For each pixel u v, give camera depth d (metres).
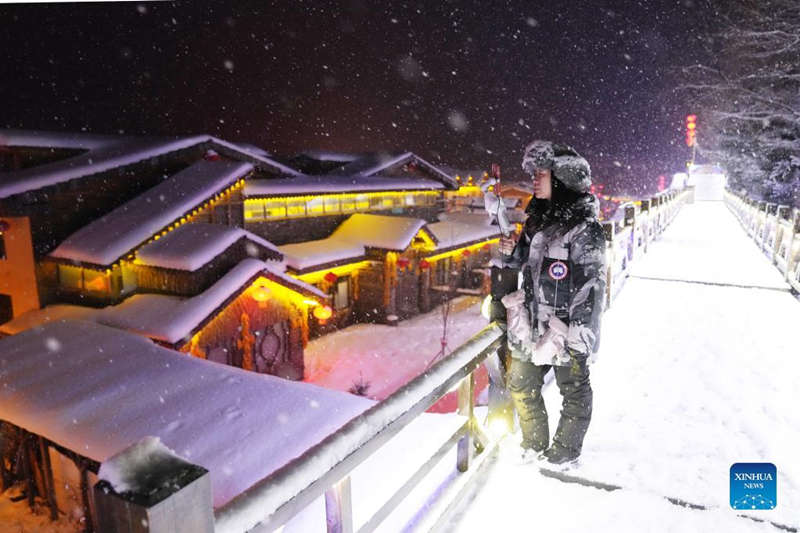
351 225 28.92
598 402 4.32
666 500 2.96
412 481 2.26
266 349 19.19
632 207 9.95
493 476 3.14
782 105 30.36
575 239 2.85
